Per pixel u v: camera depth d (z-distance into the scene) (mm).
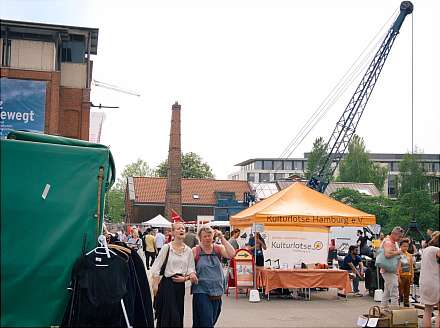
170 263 8633
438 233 11102
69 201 8164
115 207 104750
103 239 8203
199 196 76875
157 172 106750
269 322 12914
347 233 32031
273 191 77250
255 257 17672
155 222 49969
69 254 8102
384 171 107375
